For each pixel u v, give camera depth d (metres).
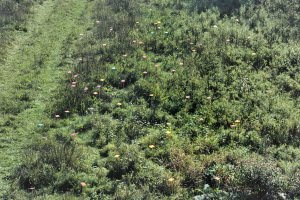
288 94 11.67
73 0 18.72
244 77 12.20
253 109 11.01
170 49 13.80
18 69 13.40
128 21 15.75
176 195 8.48
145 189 8.54
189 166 9.03
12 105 11.49
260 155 9.61
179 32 14.73
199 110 10.98
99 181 8.84
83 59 13.57
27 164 9.20
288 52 13.27
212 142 9.88
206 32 14.55
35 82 12.64
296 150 9.78
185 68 12.63
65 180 8.78
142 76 12.45
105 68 12.91
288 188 8.30
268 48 13.60
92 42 14.71
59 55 14.23
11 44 14.93
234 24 15.06
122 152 9.53
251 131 10.24
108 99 11.57
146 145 9.87
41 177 8.88
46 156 9.35
